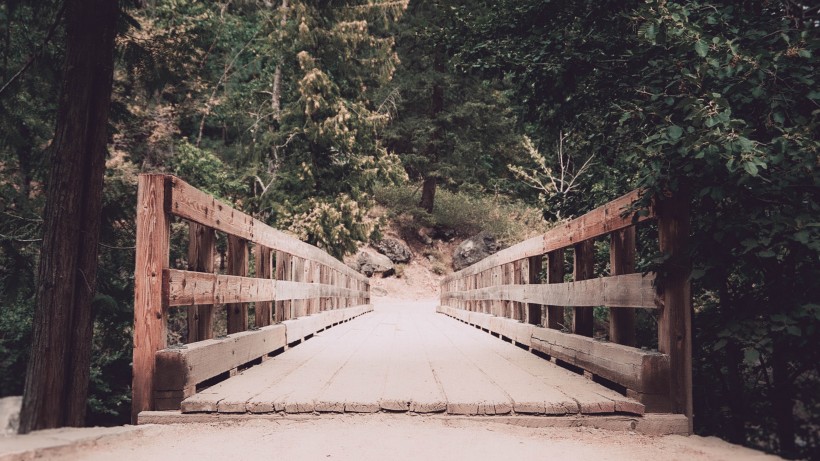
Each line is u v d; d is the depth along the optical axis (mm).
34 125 7082
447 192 32094
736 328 3748
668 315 3756
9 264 6809
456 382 4609
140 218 3766
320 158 18406
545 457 3018
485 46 5750
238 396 3908
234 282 4949
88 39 4977
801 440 3508
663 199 3768
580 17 5480
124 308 7684
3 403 3303
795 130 3496
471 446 3193
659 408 3711
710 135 3379
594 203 6629
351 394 4031
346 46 17969
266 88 21844
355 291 15258
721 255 3754
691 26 3725
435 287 26969
